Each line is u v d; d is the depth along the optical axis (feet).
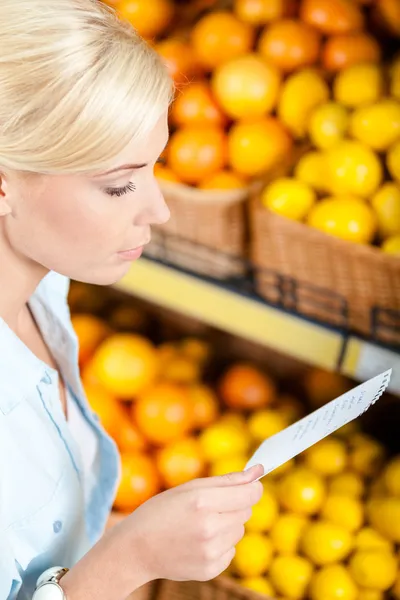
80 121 2.16
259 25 5.26
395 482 4.37
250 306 4.74
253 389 5.23
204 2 5.55
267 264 4.63
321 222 4.44
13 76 2.17
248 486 2.62
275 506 4.61
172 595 4.40
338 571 4.32
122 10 5.32
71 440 3.09
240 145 4.91
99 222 2.41
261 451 2.74
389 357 4.44
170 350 5.53
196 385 5.26
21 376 2.77
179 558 2.56
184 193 4.71
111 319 5.78
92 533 3.77
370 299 4.40
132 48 2.26
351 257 4.34
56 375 3.02
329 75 5.08
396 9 4.96
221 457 4.85
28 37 2.18
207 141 5.00
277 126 4.98
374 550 4.30
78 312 5.85
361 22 5.11
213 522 2.54
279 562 4.47
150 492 4.88
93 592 2.59
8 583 2.68
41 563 2.96
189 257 4.88
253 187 4.66
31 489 2.82
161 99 2.28
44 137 2.19
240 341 5.58
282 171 4.83
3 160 2.26
